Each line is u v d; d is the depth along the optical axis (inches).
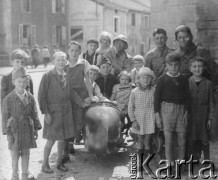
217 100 286.8
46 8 1585.9
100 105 283.0
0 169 261.1
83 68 290.8
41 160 288.2
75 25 1764.3
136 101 267.3
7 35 1359.5
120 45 327.6
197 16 357.1
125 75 305.0
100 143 265.6
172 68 251.1
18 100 236.4
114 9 1850.4
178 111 252.4
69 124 262.8
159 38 290.4
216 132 283.1
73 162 287.1
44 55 1242.6
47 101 260.2
